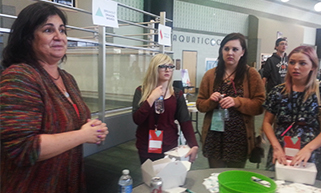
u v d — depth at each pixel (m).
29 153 0.81
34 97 0.85
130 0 6.57
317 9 7.83
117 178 2.53
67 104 1.02
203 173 1.28
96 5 1.87
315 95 1.32
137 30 6.82
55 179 0.96
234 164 1.69
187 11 8.80
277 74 3.03
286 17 11.63
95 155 3.17
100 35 2.29
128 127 2.70
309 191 1.06
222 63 1.67
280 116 1.42
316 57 1.28
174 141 1.67
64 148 0.89
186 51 9.30
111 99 2.66
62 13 1.05
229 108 1.62
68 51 2.40
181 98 1.72
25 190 0.88
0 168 0.89
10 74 0.84
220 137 1.66
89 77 2.39
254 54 10.55
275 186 0.99
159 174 1.07
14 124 0.79
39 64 0.97
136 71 3.06
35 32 0.94
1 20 2.04
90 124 1.01
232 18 10.16
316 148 1.21
